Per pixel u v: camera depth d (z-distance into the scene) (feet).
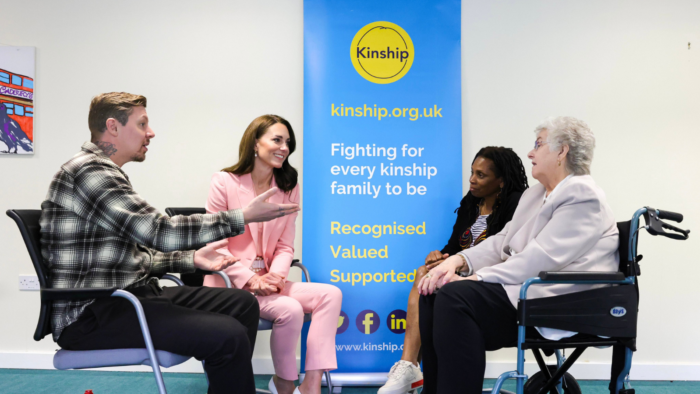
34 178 8.66
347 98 8.25
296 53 8.64
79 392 7.37
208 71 8.65
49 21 8.65
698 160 8.55
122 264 4.63
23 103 8.62
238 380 4.37
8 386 7.62
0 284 8.57
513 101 8.63
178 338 4.26
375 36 8.30
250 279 6.28
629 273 4.85
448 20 8.36
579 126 5.36
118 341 4.31
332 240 8.14
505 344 5.15
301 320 6.16
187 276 6.88
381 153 8.22
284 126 6.95
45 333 4.31
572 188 5.11
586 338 4.89
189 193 8.61
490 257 5.94
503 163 6.97
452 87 8.31
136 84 8.65
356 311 8.09
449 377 4.88
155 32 8.64
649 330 8.43
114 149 4.85
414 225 8.18
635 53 8.61
